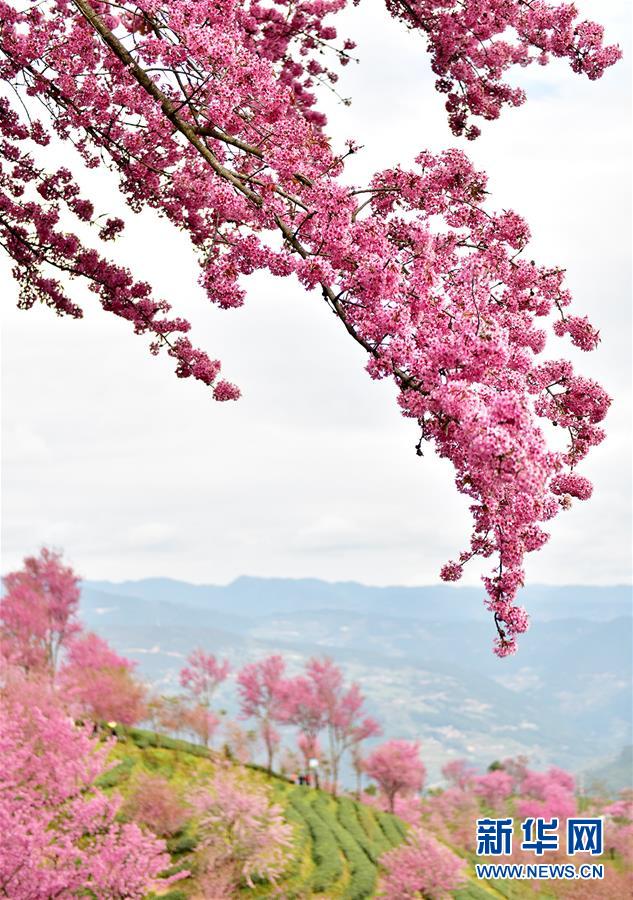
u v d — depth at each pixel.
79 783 25.20
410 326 5.23
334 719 75.69
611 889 48.53
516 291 6.34
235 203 6.44
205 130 6.10
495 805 83.62
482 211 6.50
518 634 5.22
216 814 40.09
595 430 6.29
